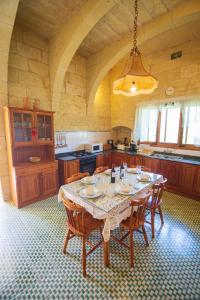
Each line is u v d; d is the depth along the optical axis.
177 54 3.74
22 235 2.29
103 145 5.13
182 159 3.64
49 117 3.43
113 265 1.80
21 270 1.74
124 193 1.94
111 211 1.63
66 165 3.71
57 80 3.50
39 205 3.09
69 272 1.71
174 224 2.53
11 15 2.22
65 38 3.00
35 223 2.56
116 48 3.53
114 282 1.60
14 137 2.90
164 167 3.76
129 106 4.86
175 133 4.03
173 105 3.94
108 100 5.29
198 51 3.45
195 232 2.35
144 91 2.36
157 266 1.78
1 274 1.69
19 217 2.71
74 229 1.77
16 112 2.87
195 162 3.34
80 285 1.57
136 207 1.88
